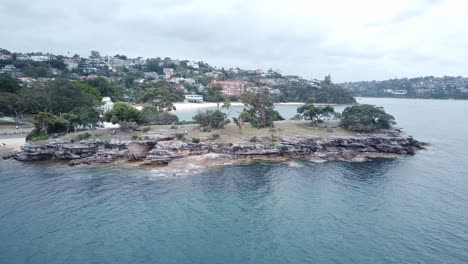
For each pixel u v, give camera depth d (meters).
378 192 61.84
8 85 137.25
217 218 50.09
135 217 49.97
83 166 75.75
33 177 67.62
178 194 59.31
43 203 54.44
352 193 61.19
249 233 45.69
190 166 74.62
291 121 118.12
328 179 69.19
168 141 82.75
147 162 77.06
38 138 86.94
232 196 58.84
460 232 46.25
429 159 87.38
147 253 40.28
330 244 43.03
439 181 68.62
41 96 121.69
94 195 58.22
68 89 128.12
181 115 187.62
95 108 108.62
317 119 110.00
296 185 65.12
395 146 92.62
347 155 87.56
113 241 42.94
